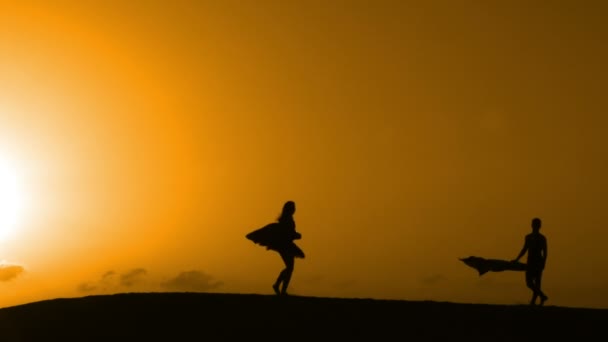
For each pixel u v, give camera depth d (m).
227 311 21.86
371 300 23.34
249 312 21.80
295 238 23.30
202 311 21.86
